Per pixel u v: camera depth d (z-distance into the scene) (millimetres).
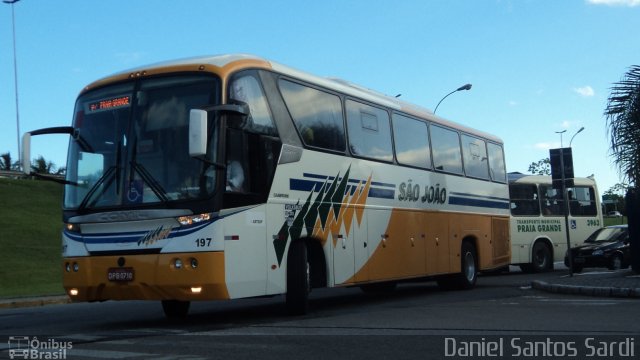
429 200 15422
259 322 10508
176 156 9766
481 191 18109
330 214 11891
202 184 9539
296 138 11219
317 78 12156
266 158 10484
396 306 12922
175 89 10094
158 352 7570
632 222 18156
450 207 16391
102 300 10211
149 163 9898
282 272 10633
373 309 12375
